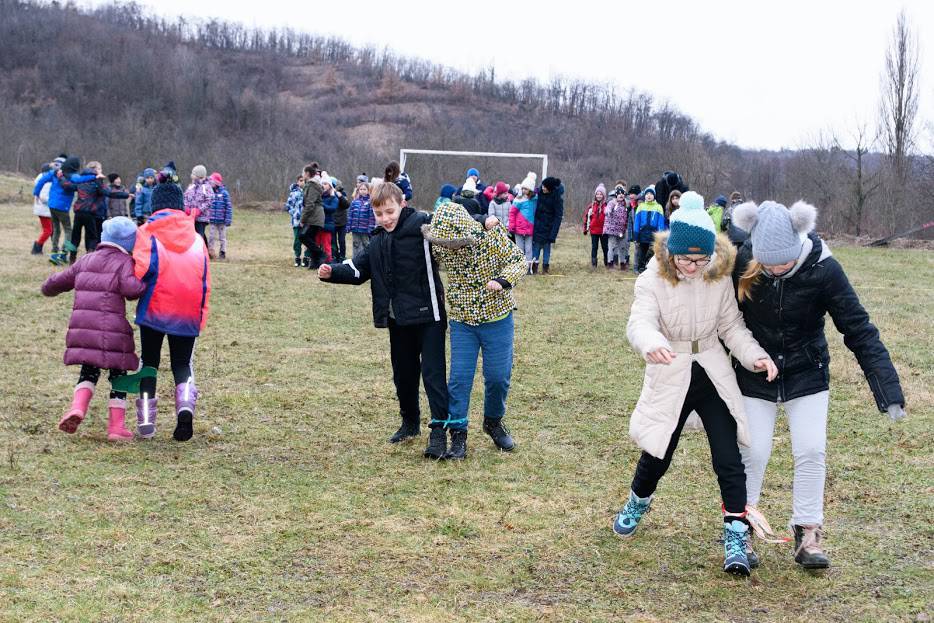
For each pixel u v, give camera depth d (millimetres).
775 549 4875
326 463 6223
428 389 6418
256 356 9773
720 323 4566
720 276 4473
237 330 11266
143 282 6418
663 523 5211
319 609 4004
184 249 6500
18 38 90312
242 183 38531
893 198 30859
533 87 82000
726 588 4336
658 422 4559
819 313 4461
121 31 101500
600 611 4062
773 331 4480
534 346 10672
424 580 4359
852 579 4445
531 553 4730
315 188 16578
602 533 5043
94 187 15781
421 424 7355
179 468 5969
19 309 11781
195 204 18156
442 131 51594
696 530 5105
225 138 60000
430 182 31844
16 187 33812
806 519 4523
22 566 4332
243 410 7574
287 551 4656
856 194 31172
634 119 57250
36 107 75875
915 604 4152
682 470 6172
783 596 4250
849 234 30516
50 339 10070
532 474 6105
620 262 18734
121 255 6414
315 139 59844
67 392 7844
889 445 6750
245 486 5660
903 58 31781
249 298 13680
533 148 48406
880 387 4320
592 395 8414
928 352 10242
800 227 4246
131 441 6547
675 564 4629
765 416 4574
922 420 7445
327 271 6500
